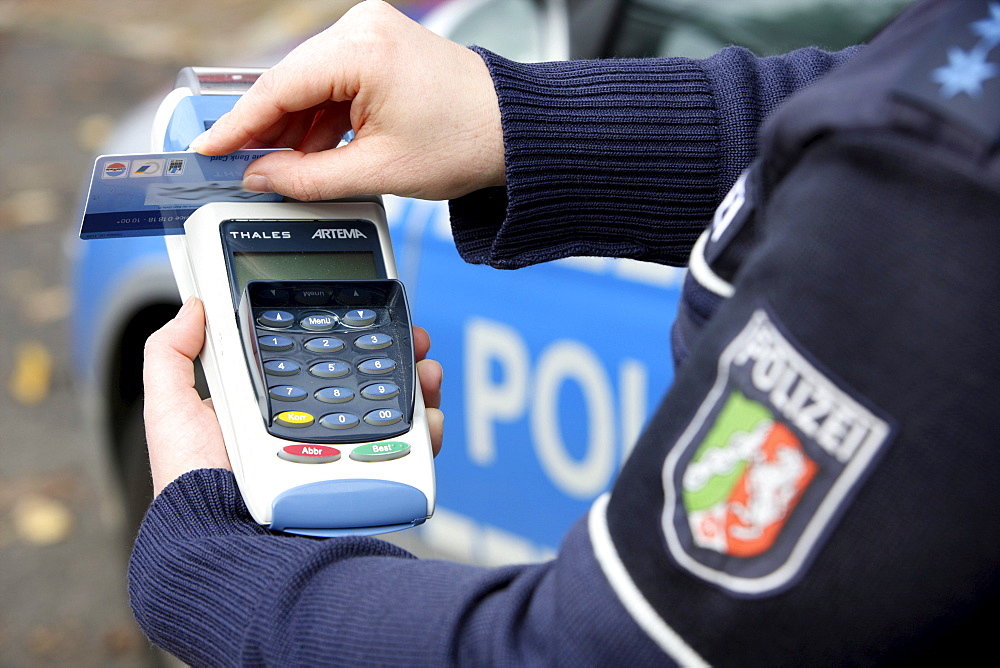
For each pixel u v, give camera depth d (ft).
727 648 2.13
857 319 1.99
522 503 7.71
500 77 3.76
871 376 1.98
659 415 2.29
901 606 2.03
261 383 3.54
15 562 10.69
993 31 2.00
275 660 2.72
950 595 2.03
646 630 2.19
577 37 8.12
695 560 2.14
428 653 2.47
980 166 1.90
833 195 2.05
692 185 3.95
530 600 2.49
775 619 2.08
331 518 3.45
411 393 3.75
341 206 4.06
